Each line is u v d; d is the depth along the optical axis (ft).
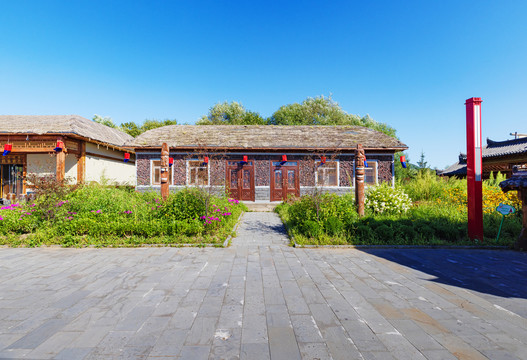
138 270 14.14
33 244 19.19
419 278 13.08
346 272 13.97
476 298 10.73
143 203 26.86
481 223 20.27
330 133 51.19
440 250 18.60
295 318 8.97
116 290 11.44
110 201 25.89
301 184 45.75
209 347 7.27
